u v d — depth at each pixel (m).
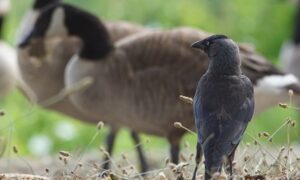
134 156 25.55
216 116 13.27
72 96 21.41
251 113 13.64
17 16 37.44
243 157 16.06
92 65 21.16
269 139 15.20
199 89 13.79
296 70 31.78
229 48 14.00
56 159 23.72
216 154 12.88
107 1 38.75
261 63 20.80
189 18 39.22
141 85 20.61
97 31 21.70
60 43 23.50
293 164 15.33
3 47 26.56
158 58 20.62
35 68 23.67
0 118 32.75
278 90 20.50
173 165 15.16
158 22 38.91
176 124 14.90
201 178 14.89
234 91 13.53
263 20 40.59
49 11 23.42
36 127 33.12
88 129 32.91
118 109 21.00
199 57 20.62
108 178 15.15
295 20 33.88
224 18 40.47
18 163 22.98
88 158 22.98
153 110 20.69
